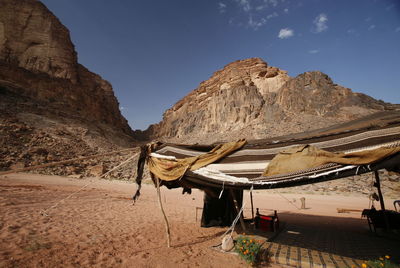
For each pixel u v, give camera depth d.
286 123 66.31
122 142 87.62
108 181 38.28
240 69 111.62
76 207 11.71
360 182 30.92
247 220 9.95
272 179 4.78
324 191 28.56
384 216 7.95
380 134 4.09
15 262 4.44
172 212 12.51
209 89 124.12
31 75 88.06
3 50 88.62
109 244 6.17
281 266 5.11
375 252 5.81
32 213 9.04
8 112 63.69
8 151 43.97
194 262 5.17
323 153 4.41
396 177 30.73
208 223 9.03
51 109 79.81
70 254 5.20
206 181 5.83
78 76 108.75
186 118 116.25
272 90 94.94
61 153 52.34
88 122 87.31
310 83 78.81
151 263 5.00
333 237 7.39
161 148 7.30
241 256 5.40
